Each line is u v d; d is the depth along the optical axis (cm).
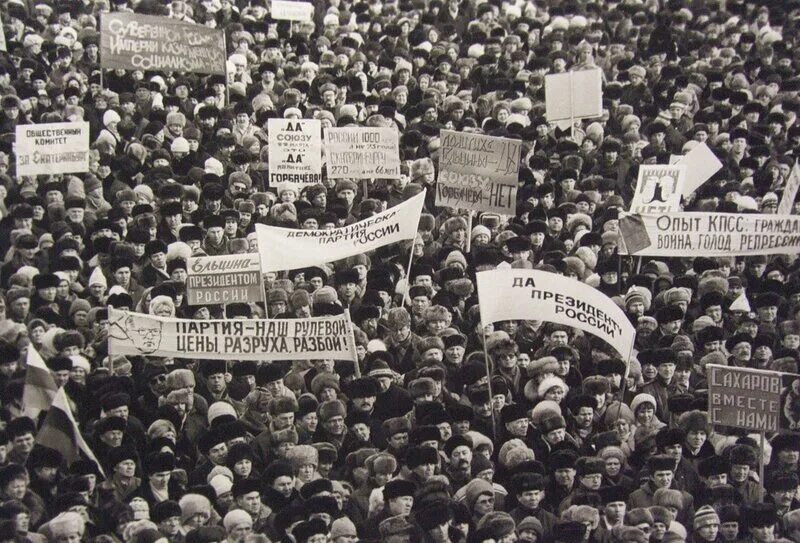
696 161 1939
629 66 2306
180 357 1398
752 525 1309
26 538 1175
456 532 1258
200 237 1664
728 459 1366
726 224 1700
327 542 1226
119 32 1992
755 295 1708
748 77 2386
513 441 1344
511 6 2562
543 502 1319
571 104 2070
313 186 1809
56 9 2295
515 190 1691
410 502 1262
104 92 1991
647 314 1630
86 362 1395
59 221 1647
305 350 1391
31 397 1275
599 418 1430
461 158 1700
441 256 1691
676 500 1320
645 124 2173
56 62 2092
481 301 1434
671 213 1694
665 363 1480
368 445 1359
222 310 1549
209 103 2012
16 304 1427
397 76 2200
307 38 2341
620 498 1301
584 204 1855
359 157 1830
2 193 1666
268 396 1363
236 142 1922
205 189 1736
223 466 1296
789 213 1853
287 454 1311
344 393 1408
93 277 1534
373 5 2514
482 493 1276
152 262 1591
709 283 1683
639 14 2531
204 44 2031
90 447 1298
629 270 1770
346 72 2200
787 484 1362
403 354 1496
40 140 1689
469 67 2305
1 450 1234
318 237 1542
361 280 1617
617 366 1468
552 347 1458
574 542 1265
